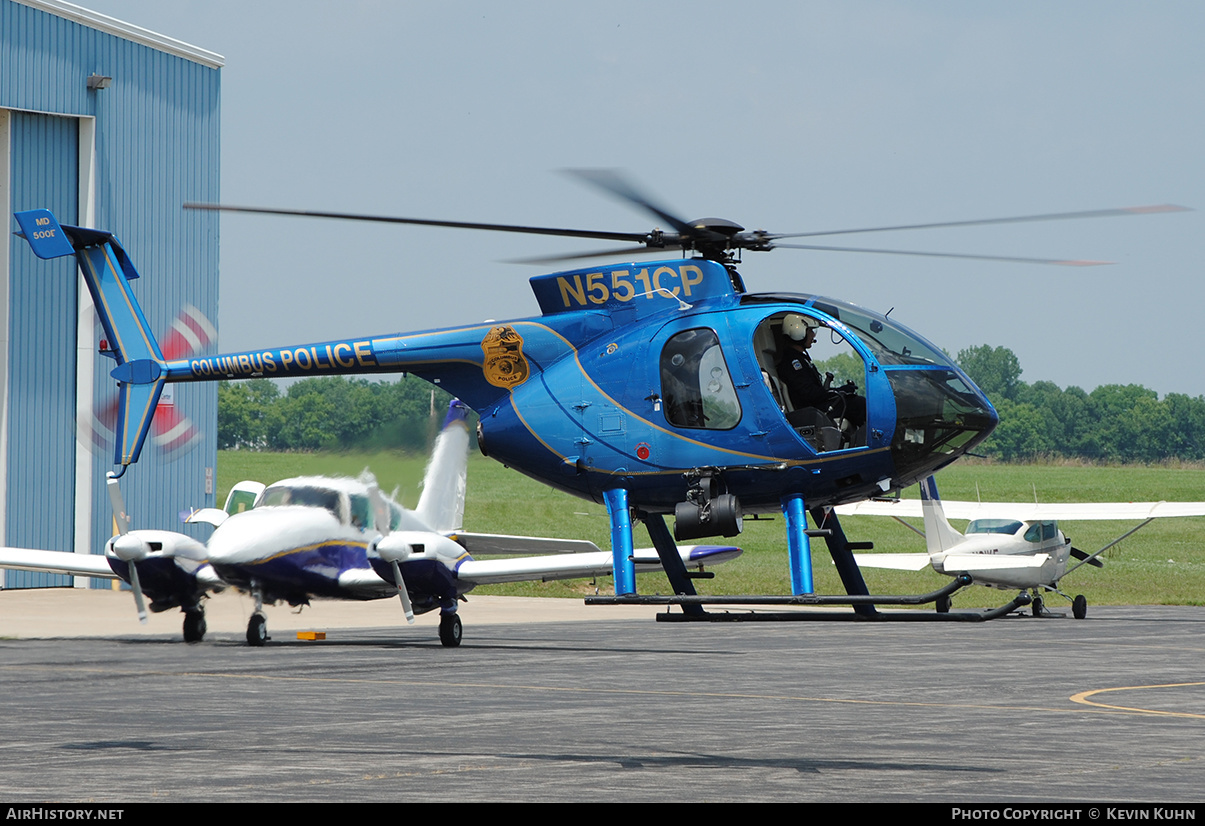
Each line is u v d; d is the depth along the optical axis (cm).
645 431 5344
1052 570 10294
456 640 7450
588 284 5578
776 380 5319
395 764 3459
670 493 5356
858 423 5250
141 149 11769
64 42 11150
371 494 7650
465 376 5822
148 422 6838
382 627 8944
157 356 6906
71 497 11388
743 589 13762
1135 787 3186
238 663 6297
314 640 7825
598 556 7181
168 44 11981
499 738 3934
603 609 10912
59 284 11319
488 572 7281
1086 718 4462
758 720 4372
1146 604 12681
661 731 4100
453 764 3469
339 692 5131
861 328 5247
